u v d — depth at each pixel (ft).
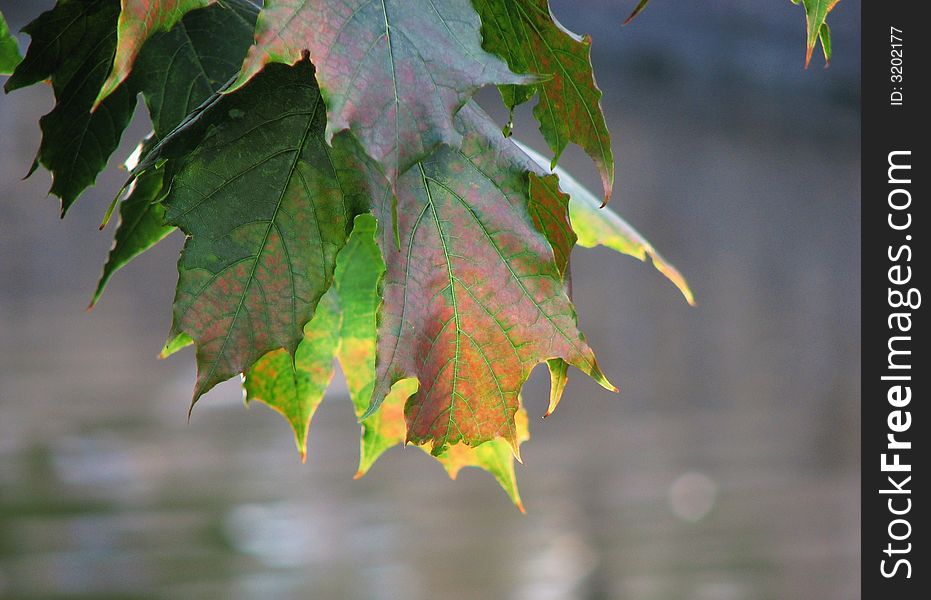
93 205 84.48
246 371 3.84
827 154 101.50
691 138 102.94
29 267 76.38
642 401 61.26
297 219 3.92
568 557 41.19
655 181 95.14
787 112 105.81
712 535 43.68
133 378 59.47
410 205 3.96
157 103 4.79
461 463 6.39
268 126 3.97
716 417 59.21
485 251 4.00
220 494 45.21
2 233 79.51
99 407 54.60
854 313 76.74
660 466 51.55
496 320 4.01
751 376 65.57
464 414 4.02
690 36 109.50
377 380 3.84
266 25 3.41
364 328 5.99
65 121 4.71
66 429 51.62
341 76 3.43
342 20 3.49
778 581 39.11
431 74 3.53
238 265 3.87
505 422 4.05
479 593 37.70
